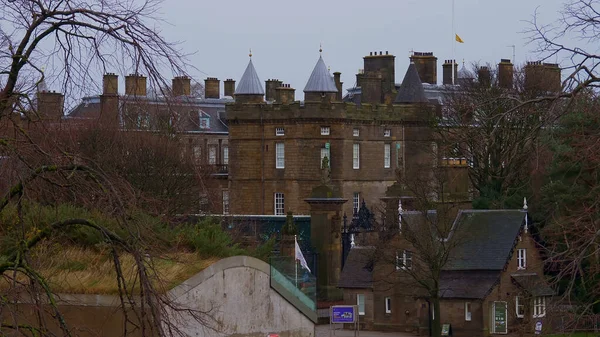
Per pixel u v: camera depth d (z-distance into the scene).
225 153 138.00
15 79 20.30
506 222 77.88
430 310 75.75
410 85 118.06
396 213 78.31
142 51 20.12
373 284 80.31
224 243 35.00
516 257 77.25
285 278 35.00
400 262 74.94
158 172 50.81
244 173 111.94
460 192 84.50
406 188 83.88
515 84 74.44
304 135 109.56
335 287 79.25
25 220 26.03
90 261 29.20
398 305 79.69
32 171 20.11
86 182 20.52
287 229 65.56
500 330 75.94
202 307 30.89
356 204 112.31
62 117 22.09
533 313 43.44
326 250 78.56
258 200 111.50
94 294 28.53
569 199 34.41
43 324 21.41
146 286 20.05
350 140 111.50
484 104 26.59
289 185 110.00
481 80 84.38
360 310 81.19
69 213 28.16
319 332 73.94
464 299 76.44
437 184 85.56
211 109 139.12
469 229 78.38
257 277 33.59
